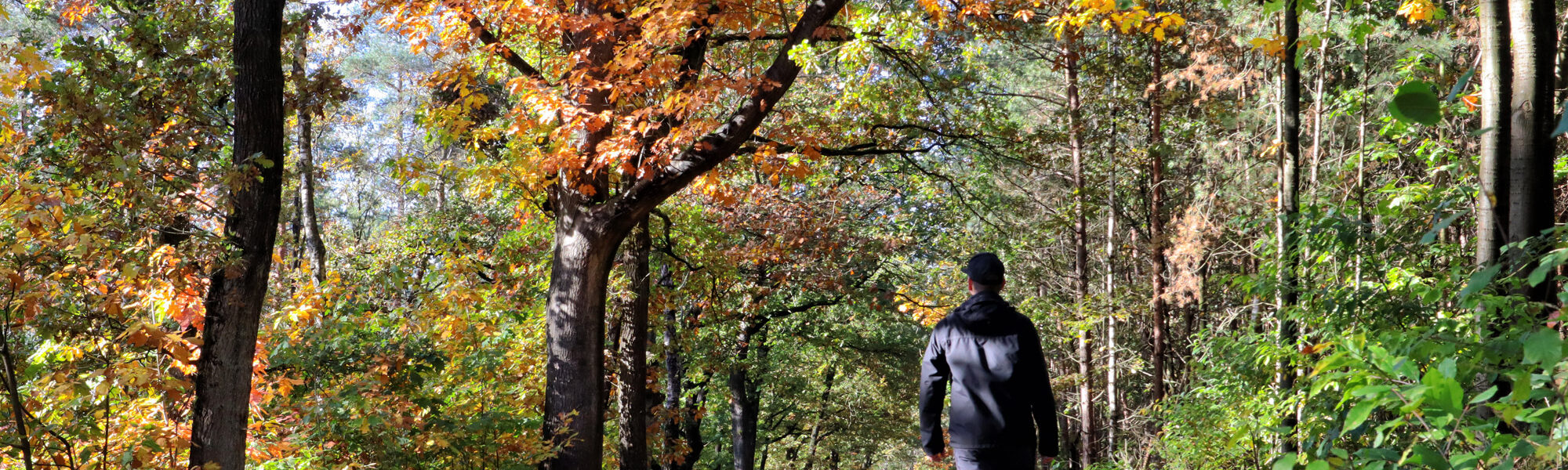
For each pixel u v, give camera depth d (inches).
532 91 315.6
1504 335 93.2
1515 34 146.0
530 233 513.7
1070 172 661.3
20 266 182.4
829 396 1002.7
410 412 301.3
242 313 221.5
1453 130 321.1
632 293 463.2
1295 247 208.1
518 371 437.1
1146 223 681.0
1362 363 75.4
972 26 396.5
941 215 741.3
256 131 226.5
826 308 864.3
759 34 360.2
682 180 346.3
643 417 470.6
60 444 202.8
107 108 217.2
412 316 323.3
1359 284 204.8
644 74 307.4
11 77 202.7
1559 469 64.1
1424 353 93.0
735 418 807.1
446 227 767.7
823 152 441.1
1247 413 243.8
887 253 685.3
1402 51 391.2
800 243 621.9
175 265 216.2
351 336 309.7
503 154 378.0
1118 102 600.4
